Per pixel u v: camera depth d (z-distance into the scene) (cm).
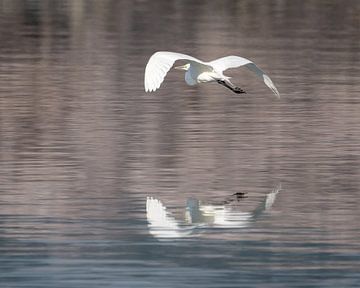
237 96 2455
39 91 2469
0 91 2459
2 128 2048
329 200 1562
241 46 3278
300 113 2236
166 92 2502
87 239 1367
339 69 2856
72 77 2680
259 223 1448
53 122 2116
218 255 1312
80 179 1662
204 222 1451
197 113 2236
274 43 3369
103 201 1541
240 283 1214
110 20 3944
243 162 1794
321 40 3469
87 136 1986
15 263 1273
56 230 1402
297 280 1225
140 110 2259
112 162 1778
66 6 4319
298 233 1403
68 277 1228
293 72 2797
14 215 1465
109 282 1212
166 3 4525
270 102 2372
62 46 3266
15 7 4241
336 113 2236
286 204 1541
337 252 1324
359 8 4397
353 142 1950
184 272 1249
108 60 2980
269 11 4294
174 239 1372
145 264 1275
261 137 1991
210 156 1831
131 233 1395
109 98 2392
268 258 1301
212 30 3681
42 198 1551
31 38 3431
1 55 3055
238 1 4616
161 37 3481
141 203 1534
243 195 1588
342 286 1207
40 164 1756
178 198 1563
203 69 1487
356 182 1666
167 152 1858
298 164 1778
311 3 4559
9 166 1739
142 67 2855
